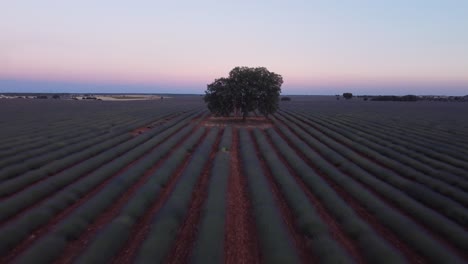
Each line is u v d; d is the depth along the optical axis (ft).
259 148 81.00
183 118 161.27
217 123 139.03
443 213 40.68
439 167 60.34
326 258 29.25
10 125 121.60
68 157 65.41
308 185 51.52
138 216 38.88
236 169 61.77
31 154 68.85
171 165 59.98
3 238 31.58
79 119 147.43
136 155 69.92
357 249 32.09
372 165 60.54
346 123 136.77
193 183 51.44
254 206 41.78
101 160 64.54
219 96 131.44
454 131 110.01
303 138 96.99
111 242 31.37
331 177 54.85
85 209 38.58
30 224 35.37
